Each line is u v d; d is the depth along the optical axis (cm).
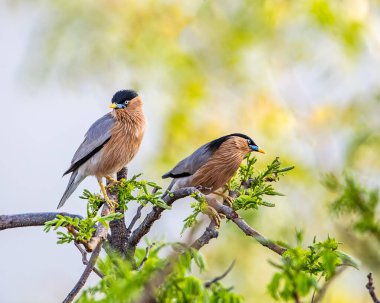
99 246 625
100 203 681
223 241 1254
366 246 590
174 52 1512
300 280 479
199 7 1546
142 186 720
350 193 595
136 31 1484
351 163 1298
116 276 495
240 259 1246
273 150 1447
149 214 701
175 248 482
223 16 1578
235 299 468
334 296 1080
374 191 593
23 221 699
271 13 1546
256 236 620
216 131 1491
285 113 1515
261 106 1519
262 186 723
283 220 1212
